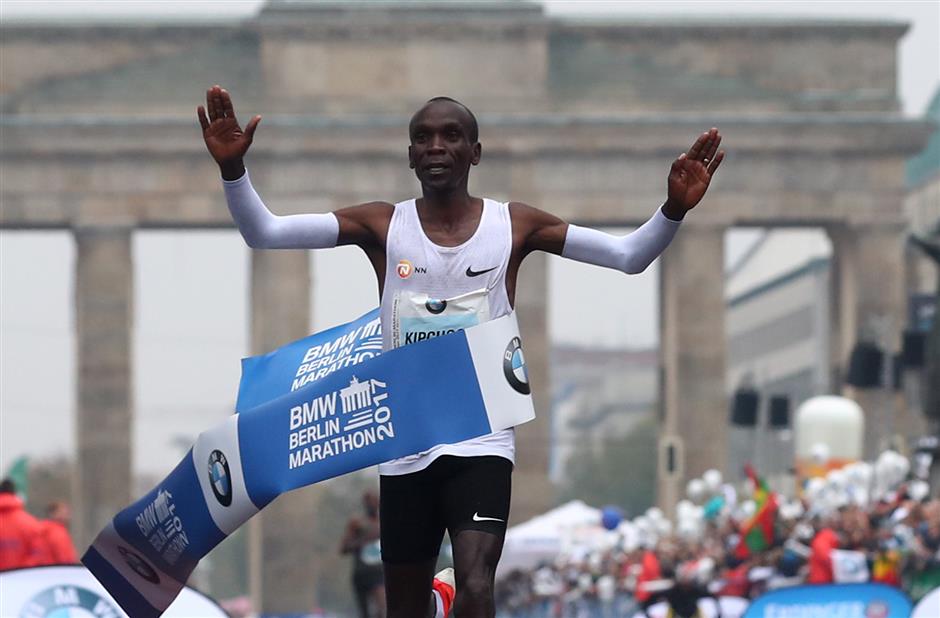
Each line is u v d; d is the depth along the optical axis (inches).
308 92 6318.9
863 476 2146.9
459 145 537.3
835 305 6358.3
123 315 6141.7
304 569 6077.8
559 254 548.1
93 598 787.4
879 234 6195.9
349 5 6318.9
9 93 6235.2
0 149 6117.1
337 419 532.4
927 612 923.4
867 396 5083.7
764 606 1009.5
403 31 6328.7
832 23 6245.1
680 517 2674.7
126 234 6171.3
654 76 6353.3
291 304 6117.1
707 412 6097.4
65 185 6161.4
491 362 525.3
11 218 6146.7
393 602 561.6
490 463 534.6
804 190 6215.6
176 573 572.7
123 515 576.4
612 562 2613.2
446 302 534.6
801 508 2087.8
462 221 540.4
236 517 548.1
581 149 6245.1
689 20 6304.1
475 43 6338.6
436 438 525.3
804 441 3174.2
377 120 6200.8
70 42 6254.9
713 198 6195.9
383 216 542.9
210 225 6250.0
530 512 6072.8
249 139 518.0
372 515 1684.3
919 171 7278.5
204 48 6304.1
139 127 6136.8
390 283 538.6
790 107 6274.6
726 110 6294.3
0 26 6210.6
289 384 558.9
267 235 531.5
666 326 6269.7
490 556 527.8
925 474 1956.2
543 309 6023.6
